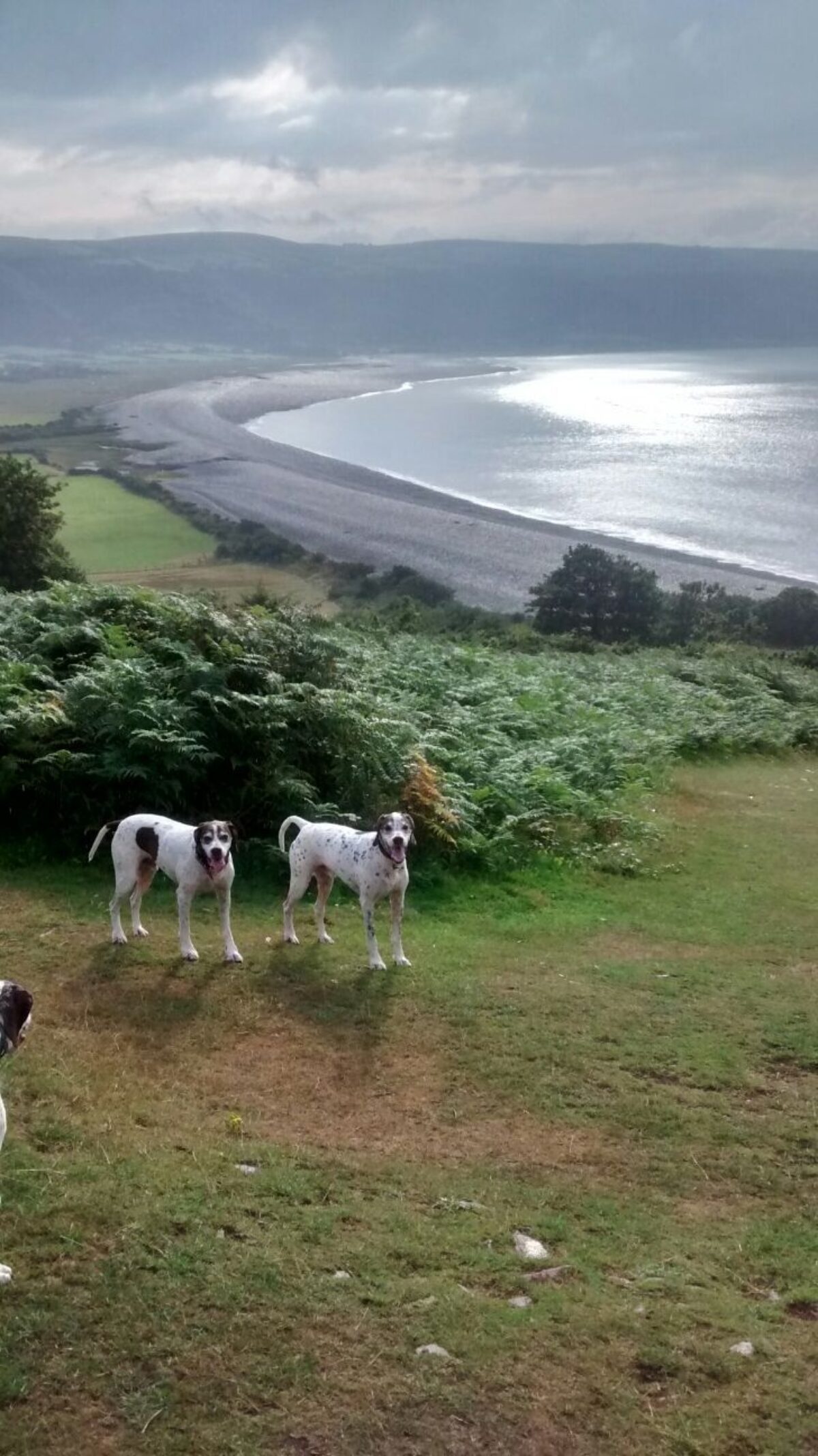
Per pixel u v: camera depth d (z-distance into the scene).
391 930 10.76
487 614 62.16
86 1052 7.96
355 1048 8.52
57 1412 4.66
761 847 16.00
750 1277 6.08
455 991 9.67
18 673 13.23
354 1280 5.58
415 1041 8.73
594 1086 8.23
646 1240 6.36
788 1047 9.08
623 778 18.12
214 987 9.32
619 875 14.05
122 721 12.37
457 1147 7.28
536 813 14.62
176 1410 4.70
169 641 13.99
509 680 21.97
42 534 40.25
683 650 42.50
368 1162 6.92
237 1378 4.88
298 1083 7.93
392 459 155.62
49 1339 5.02
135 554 85.06
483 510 112.25
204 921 10.85
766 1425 4.90
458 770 15.46
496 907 12.38
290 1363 4.97
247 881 12.05
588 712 21.00
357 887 9.98
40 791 12.11
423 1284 5.61
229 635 14.30
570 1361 5.17
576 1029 9.12
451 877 12.98
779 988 10.41
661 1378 5.15
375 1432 4.67
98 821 12.18
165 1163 6.55
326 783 13.51
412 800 13.36
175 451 159.50
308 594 71.06
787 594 61.66
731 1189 7.02
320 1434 4.64
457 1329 5.27
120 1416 4.66
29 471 40.16
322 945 10.51
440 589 71.69
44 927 10.27
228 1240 5.81
